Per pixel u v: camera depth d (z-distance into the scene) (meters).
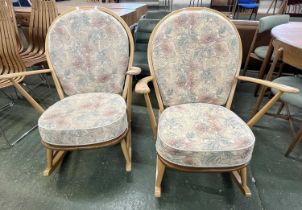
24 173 1.29
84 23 1.23
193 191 1.18
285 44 1.33
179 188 1.19
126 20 2.02
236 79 1.18
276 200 1.13
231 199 1.13
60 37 1.24
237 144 0.89
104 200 1.13
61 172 1.30
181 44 1.13
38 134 1.62
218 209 1.08
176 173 1.29
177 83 1.18
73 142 1.03
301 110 1.88
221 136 0.93
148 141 1.55
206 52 1.14
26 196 1.15
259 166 1.33
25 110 1.91
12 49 1.52
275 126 1.68
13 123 1.74
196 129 0.98
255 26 2.17
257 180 1.24
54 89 2.29
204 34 1.12
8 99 2.09
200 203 1.11
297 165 1.33
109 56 1.28
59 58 1.26
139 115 1.84
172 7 5.41
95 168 1.33
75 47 1.26
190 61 1.16
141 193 1.17
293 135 1.54
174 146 0.89
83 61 1.28
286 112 1.83
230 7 4.93
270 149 1.46
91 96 1.29
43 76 2.43
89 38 1.25
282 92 0.95
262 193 1.16
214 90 1.19
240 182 1.17
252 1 4.41
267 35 2.17
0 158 1.39
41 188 1.20
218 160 0.89
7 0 1.81
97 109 1.15
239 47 1.14
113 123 1.05
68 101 1.23
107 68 1.30
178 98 1.20
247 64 2.29
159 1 5.59
